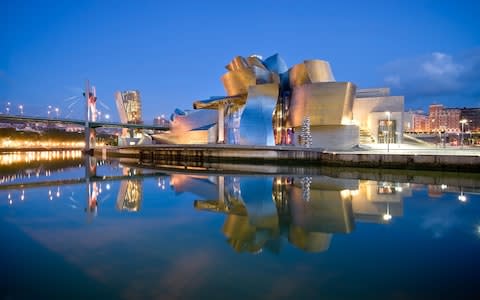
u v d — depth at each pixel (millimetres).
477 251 8625
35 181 25922
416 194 17609
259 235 10195
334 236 10055
